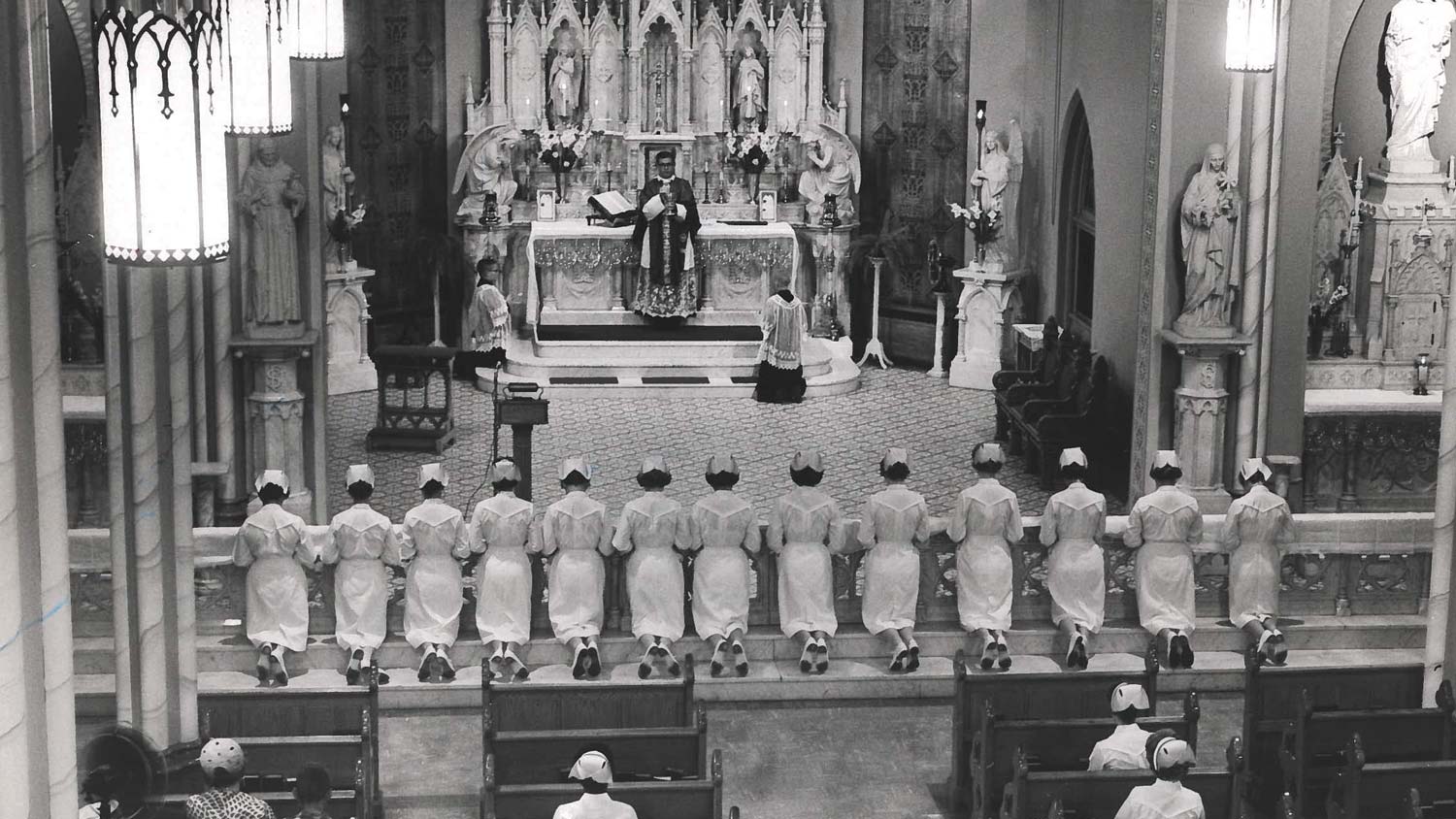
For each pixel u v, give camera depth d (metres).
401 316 28.28
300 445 19.62
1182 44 18.75
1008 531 15.94
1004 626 15.84
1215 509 19.39
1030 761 12.89
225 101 11.28
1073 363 22.83
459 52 27.98
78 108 20.78
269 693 13.00
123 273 12.30
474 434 24.09
